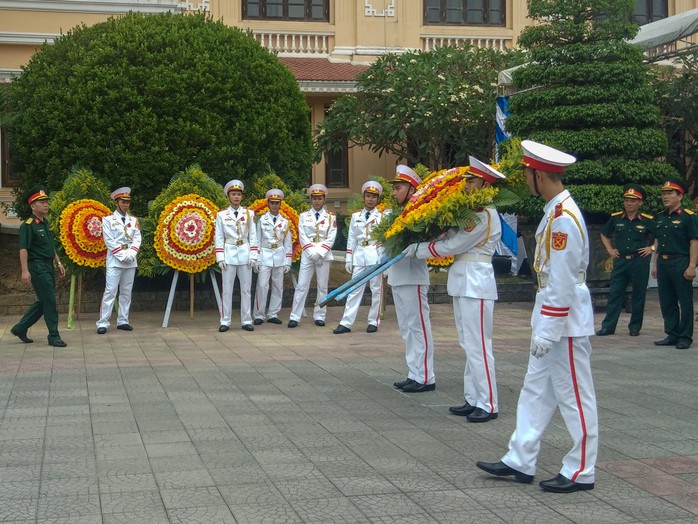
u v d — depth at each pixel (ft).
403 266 26.78
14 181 69.62
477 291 23.20
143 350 35.27
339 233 72.18
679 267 35.12
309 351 35.04
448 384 28.07
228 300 41.73
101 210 43.45
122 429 22.02
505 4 79.30
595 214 48.52
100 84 46.78
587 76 46.78
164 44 48.83
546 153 17.60
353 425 22.52
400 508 16.24
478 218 23.22
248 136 48.73
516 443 17.72
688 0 79.36
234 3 74.74
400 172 26.96
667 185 35.45
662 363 31.83
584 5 47.80
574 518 15.74
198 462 19.13
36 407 24.52
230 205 42.45
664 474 18.34
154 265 43.73
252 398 25.75
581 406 17.21
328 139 68.39
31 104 48.39
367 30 76.74
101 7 65.92
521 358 32.94
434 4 78.43
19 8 65.16
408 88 64.44
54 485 17.56
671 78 56.24
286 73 52.49
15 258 49.47
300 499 16.71
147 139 46.88
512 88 55.47
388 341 38.04
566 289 16.80
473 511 16.10
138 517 15.74
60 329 42.04
